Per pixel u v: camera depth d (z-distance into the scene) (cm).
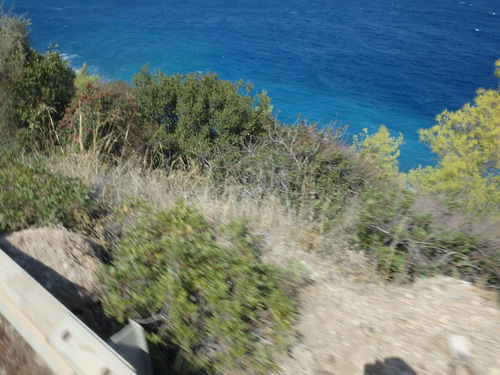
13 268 231
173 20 11506
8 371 229
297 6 14300
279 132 821
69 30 9744
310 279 361
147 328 276
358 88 7431
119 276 303
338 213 509
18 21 1451
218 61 8475
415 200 454
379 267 390
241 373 258
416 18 13012
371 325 301
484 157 1820
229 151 809
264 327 286
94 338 188
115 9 12331
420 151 5194
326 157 695
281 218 491
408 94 7231
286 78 7744
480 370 259
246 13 12950
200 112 1642
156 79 1803
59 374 192
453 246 389
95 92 998
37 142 825
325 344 283
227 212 486
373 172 679
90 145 828
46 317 201
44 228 358
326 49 9656
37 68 989
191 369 254
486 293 347
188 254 329
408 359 271
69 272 306
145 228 374
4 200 385
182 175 739
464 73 8338
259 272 332
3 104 906
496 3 15588
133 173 627
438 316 313
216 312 284
